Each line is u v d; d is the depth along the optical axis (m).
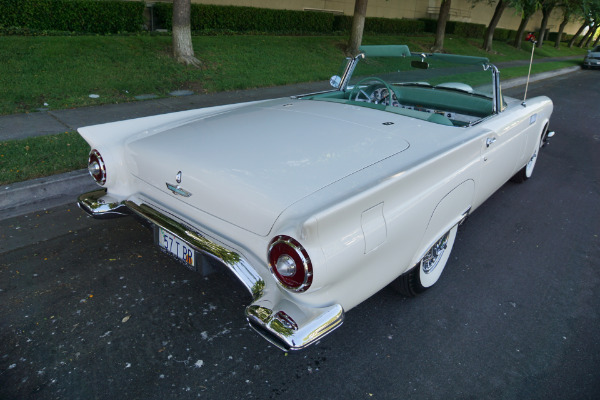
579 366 2.38
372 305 2.80
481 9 28.86
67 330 2.42
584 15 17.08
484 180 3.02
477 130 2.85
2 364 2.18
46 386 2.07
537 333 2.62
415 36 20.59
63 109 6.12
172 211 2.35
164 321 2.54
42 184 3.83
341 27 17.05
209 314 2.62
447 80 3.60
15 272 2.87
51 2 9.17
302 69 10.48
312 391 2.14
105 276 2.90
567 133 7.61
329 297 1.88
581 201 4.64
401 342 2.49
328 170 2.08
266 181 1.99
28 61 7.36
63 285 2.78
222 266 2.02
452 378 2.26
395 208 2.06
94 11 9.82
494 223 4.02
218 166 2.13
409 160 2.24
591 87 14.18
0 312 2.51
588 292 3.05
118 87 7.23
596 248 3.67
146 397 2.05
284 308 1.83
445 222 2.58
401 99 3.90
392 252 2.13
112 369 2.19
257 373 2.22
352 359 2.36
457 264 3.32
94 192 2.76
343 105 3.15
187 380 2.15
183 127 2.70
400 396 2.14
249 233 1.96
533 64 19.39
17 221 3.50
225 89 8.13
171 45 9.50
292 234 1.71
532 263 3.39
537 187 4.96
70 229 3.46
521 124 3.58
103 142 2.65
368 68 3.78
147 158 2.42
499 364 2.37
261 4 15.26
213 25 12.84
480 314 2.77
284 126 2.60
